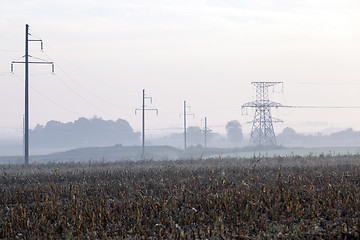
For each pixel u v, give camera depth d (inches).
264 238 1204.5
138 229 1306.6
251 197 1585.9
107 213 1455.5
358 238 1192.8
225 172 2736.2
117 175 2763.3
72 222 1422.2
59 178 2731.3
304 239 1219.2
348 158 4057.6
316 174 2423.7
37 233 1323.8
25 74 5083.7
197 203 1577.3
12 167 3902.6
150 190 1985.7
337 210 1471.5
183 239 1210.0
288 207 1462.8
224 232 1238.3
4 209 1656.0
